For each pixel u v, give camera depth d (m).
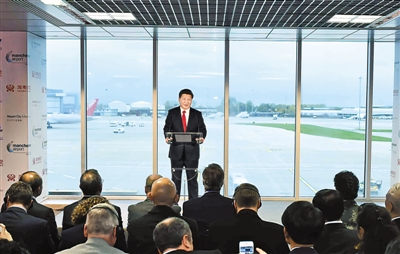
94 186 3.36
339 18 4.88
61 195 6.70
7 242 1.35
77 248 2.12
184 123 5.45
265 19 4.96
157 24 5.30
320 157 6.76
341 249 2.33
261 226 2.43
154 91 6.65
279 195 6.82
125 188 6.81
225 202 3.17
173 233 2.04
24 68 5.71
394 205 2.68
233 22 5.15
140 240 2.59
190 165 5.28
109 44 6.61
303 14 4.70
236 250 2.40
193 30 5.66
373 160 6.71
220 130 6.73
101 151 6.77
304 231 1.90
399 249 1.75
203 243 2.85
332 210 2.44
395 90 6.41
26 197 2.88
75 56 6.59
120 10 4.56
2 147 5.74
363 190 6.79
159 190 2.70
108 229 2.17
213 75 6.68
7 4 4.29
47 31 5.74
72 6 4.38
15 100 5.72
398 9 4.45
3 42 5.69
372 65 6.57
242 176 6.79
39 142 6.14
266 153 6.79
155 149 6.73
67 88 6.63
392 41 6.45
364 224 2.16
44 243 2.78
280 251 2.39
